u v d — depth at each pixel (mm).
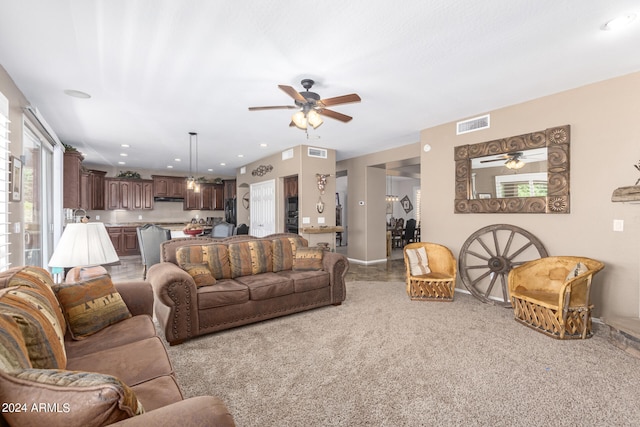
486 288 4086
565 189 3359
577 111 3299
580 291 2842
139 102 3602
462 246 4289
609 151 3094
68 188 5047
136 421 759
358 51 2520
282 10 2006
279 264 3887
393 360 2424
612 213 3076
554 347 2641
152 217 9031
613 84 3066
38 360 1203
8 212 2562
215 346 2688
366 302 3969
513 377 2176
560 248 3443
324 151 6211
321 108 3074
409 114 4145
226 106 3744
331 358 2457
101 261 2379
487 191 4055
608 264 3104
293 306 3422
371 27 2193
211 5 1952
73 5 1929
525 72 2936
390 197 10930
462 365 2342
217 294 2918
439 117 4277
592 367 2309
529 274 3359
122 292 2252
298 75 2941
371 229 6938
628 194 2719
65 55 2543
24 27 2154
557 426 1689
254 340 2809
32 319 1259
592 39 2369
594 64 2785
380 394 1979
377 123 4543
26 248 3557
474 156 4148
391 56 2602
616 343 2637
